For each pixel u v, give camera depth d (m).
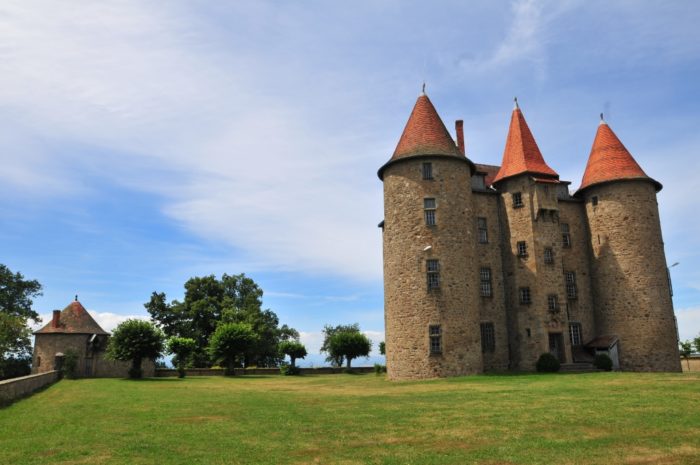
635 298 35.09
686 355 48.00
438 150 33.56
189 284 68.88
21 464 10.21
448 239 32.53
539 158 37.25
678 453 10.27
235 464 10.05
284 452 11.01
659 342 34.38
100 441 12.39
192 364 63.53
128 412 17.86
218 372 51.84
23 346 57.25
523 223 35.72
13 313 57.69
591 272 37.50
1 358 51.06
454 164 33.75
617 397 17.72
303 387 29.69
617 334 35.34
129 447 11.66
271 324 74.19
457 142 39.53
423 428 13.41
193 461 10.32
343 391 25.64
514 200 36.44
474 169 35.81
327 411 17.25
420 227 32.69
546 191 35.94
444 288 31.84
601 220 37.06
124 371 52.88
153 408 18.97
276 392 25.92
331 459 10.36
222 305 67.56
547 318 34.22
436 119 35.09
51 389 29.77
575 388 20.97
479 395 20.14
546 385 22.75
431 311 31.58
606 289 36.25
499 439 11.82
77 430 14.03
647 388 19.88
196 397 23.27
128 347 42.56
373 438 12.30
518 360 34.44
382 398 20.94
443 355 31.00
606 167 37.47
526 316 34.53
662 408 15.16
